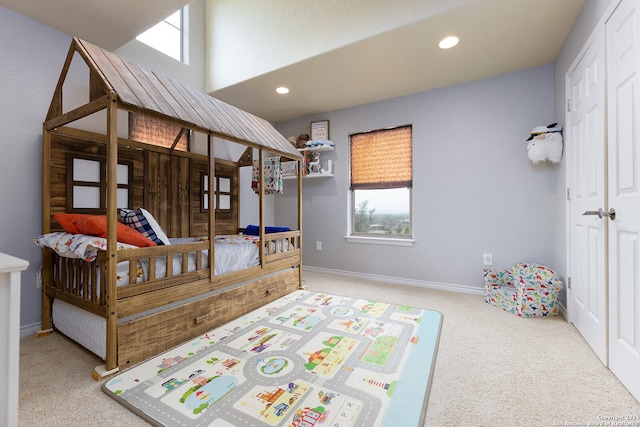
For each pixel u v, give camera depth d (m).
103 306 1.56
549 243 2.77
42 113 2.18
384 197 3.78
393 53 2.58
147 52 2.97
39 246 2.16
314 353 1.74
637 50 1.35
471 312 2.52
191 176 3.19
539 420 1.22
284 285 2.96
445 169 3.26
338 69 2.87
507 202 2.96
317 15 2.63
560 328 2.18
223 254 2.29
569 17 2.10
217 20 3.42
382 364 1.62
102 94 1.67
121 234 1.71
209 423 1.17
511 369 1.61
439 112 3.29
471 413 1.26
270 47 2.94
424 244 3.38
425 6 2.12
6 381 0.81
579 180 2.10
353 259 3.89
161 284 1.78
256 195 4.27
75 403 1.31
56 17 2.14
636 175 1.37
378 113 3.68
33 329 2.10
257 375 1.51
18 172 2.07
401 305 2.67
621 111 1.50
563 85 2.46
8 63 2.04
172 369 1.57
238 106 3.87
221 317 2.19
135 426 1.17
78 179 2.25
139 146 2.67
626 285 1.45
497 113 2.99
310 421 1.18
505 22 2.15
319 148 3.90
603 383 1.48
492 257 3.03
